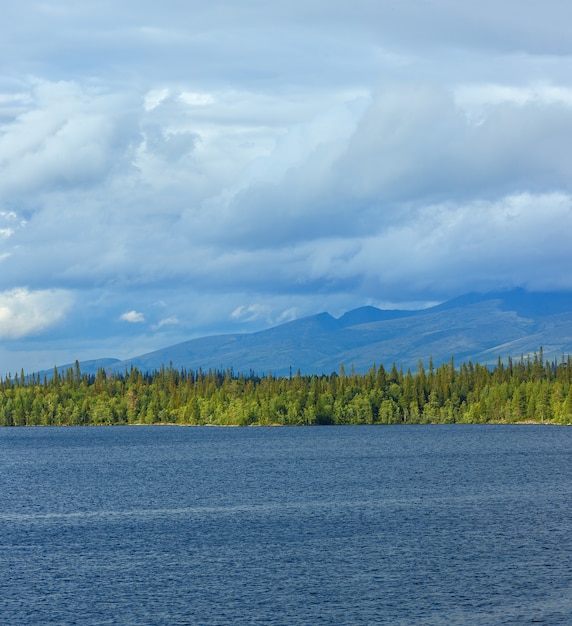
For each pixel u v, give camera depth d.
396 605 65.50
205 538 90.94
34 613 63.97
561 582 71.50
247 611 64.31
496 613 63.53
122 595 68.44
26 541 90.06
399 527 96.75
